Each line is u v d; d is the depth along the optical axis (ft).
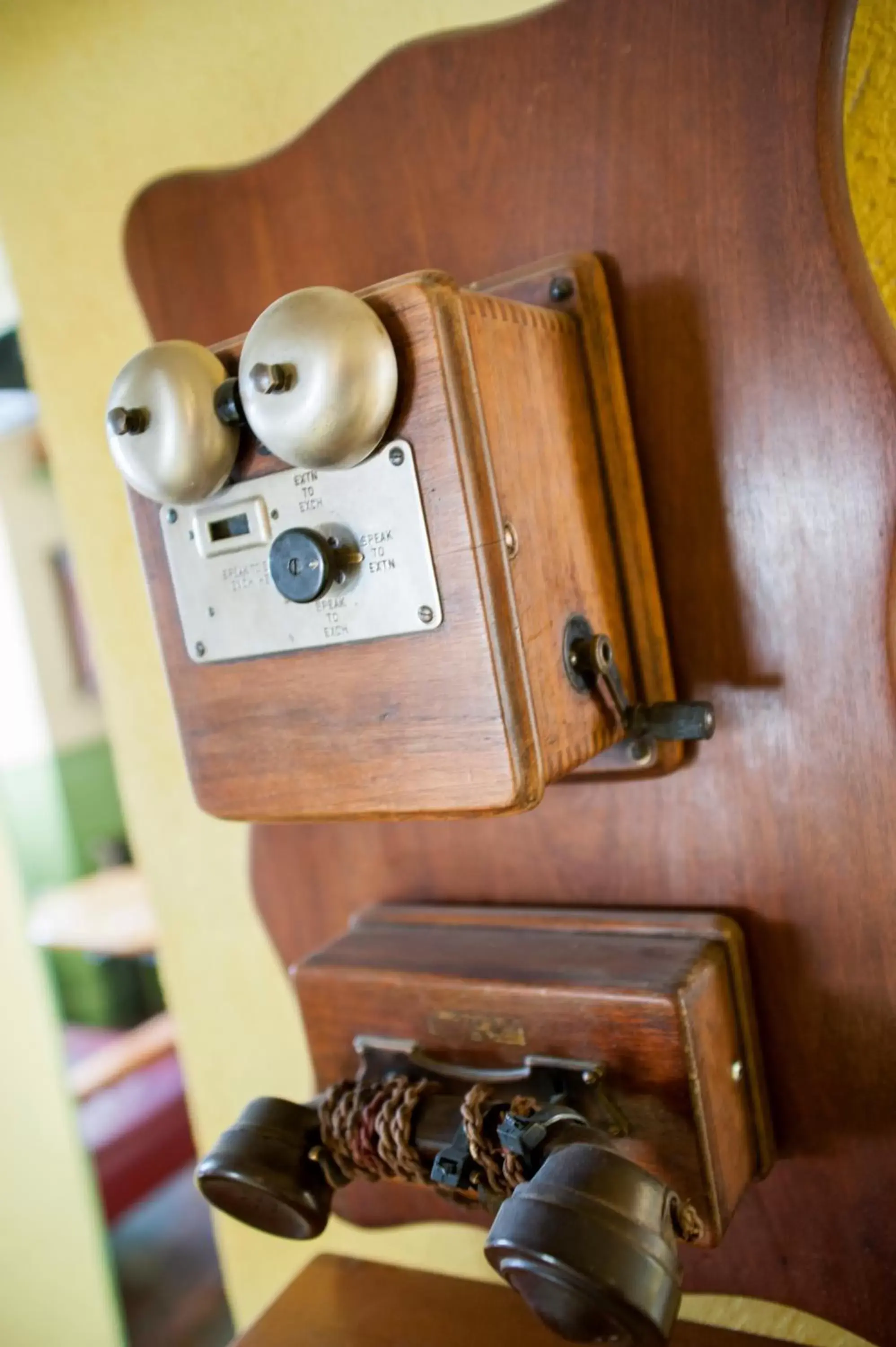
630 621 1.93
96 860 10.34
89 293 2.56
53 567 10.25
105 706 2.78
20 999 3.92
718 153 1.82
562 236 1.96
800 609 1.87
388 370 1.55
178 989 2.86
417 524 1.62
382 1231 2.65
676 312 1.88
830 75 1.74
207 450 1.69
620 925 2.02
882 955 1.89
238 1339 2.24
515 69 1.95
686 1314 2.33
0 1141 3.73
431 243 2.08
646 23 1.83
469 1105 1.79
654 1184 1.58
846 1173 1.97
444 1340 2.15
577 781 2.07
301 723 1.81
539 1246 1.48
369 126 2.10
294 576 1.69
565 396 1.83
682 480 1.92
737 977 1.94
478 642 1.61
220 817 1.94
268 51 2.23
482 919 2.16
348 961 2.14
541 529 1.72
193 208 2.30
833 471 1.81
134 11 2.35
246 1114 1.99
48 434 2.70
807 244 1.78
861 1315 2.00
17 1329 3.67
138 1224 6.81
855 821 1.88
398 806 1.73
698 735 1.85
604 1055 1.85
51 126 2.51
